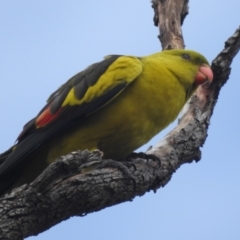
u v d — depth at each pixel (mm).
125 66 10039
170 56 11102
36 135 10008
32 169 10234
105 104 9820
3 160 10336
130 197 8945
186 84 10844
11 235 7090
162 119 10219
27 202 7383
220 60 11531
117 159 10469
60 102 10156
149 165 9492
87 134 9891
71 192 7773
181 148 10367
